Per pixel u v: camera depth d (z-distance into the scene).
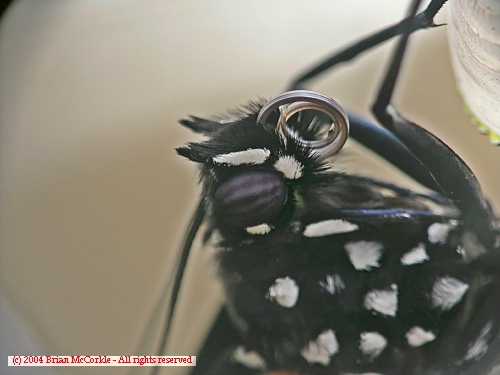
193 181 0.05
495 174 0.05
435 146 0.05
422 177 0.05
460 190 0.05
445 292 0.05
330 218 0.05
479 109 0.05
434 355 0.05
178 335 0.05
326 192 0.05
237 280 0.05
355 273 0.05
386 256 0.05
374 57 0.05
